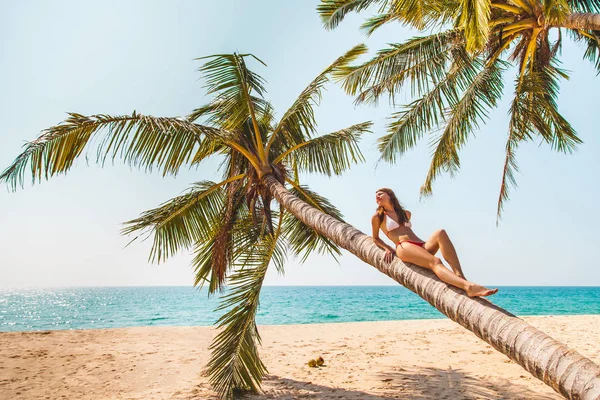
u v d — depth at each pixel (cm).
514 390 665
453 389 677
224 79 729
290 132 821
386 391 675
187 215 777
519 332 301
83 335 1400
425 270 397
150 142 616
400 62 873
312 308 4347
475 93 891
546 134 973
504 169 1002
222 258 796
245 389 692
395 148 987
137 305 5519
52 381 791
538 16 752
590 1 780
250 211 794
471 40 608
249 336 720
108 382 782
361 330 1523
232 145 720
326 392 682
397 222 446
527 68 941
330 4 961
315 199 905
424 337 1291
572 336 1220
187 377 820
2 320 3306
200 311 4241
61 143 562
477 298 349
